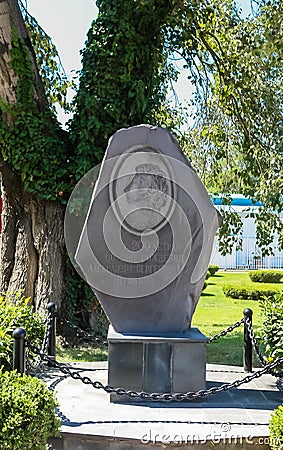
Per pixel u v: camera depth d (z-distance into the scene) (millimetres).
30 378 4312
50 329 6598
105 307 5582
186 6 9523
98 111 8930
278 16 8930
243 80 10031
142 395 4637
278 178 9062
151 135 5547
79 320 9242
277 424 3918
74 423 4570
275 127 9914
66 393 5535
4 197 9508
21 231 9242
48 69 10594
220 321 12289
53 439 4344
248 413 4926
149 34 9281
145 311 5582
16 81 8672
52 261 8992
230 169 10812
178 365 5297
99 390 5672
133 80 9125
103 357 8062
